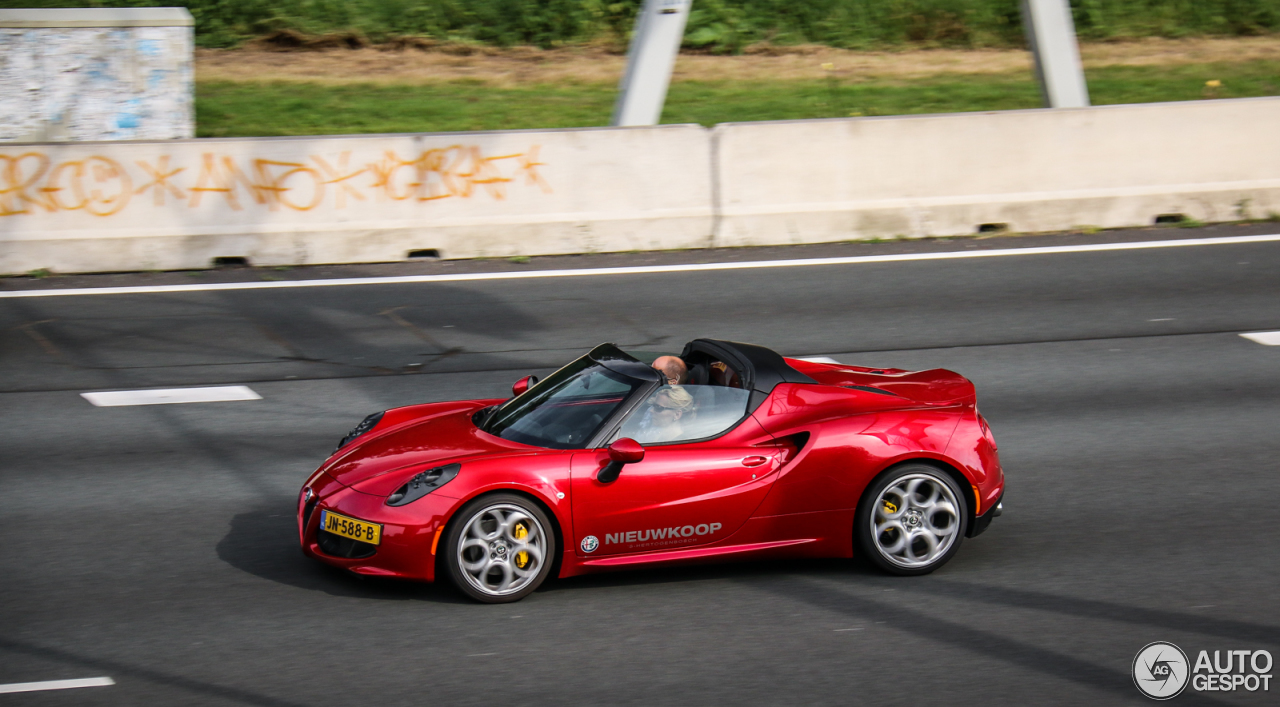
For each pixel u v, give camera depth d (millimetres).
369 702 6129
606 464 7488
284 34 28703
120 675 6438
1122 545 8305
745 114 24594
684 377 8375
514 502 7355
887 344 13344
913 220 17891
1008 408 11422
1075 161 18203
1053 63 19047
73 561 8070
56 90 20094
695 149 17359
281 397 11859
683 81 27203
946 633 6945
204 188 16281
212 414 11359
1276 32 31516
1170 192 18391
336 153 16547
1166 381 12141
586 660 6617
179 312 14578
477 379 12359
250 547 8359
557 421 7961
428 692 6238
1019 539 8469
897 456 7746
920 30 30844
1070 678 6355
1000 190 18094
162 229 16188
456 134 16750
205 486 9562
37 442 10555
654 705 6086
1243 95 26141
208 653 6711
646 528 7559
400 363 12898
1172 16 31859
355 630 7008
